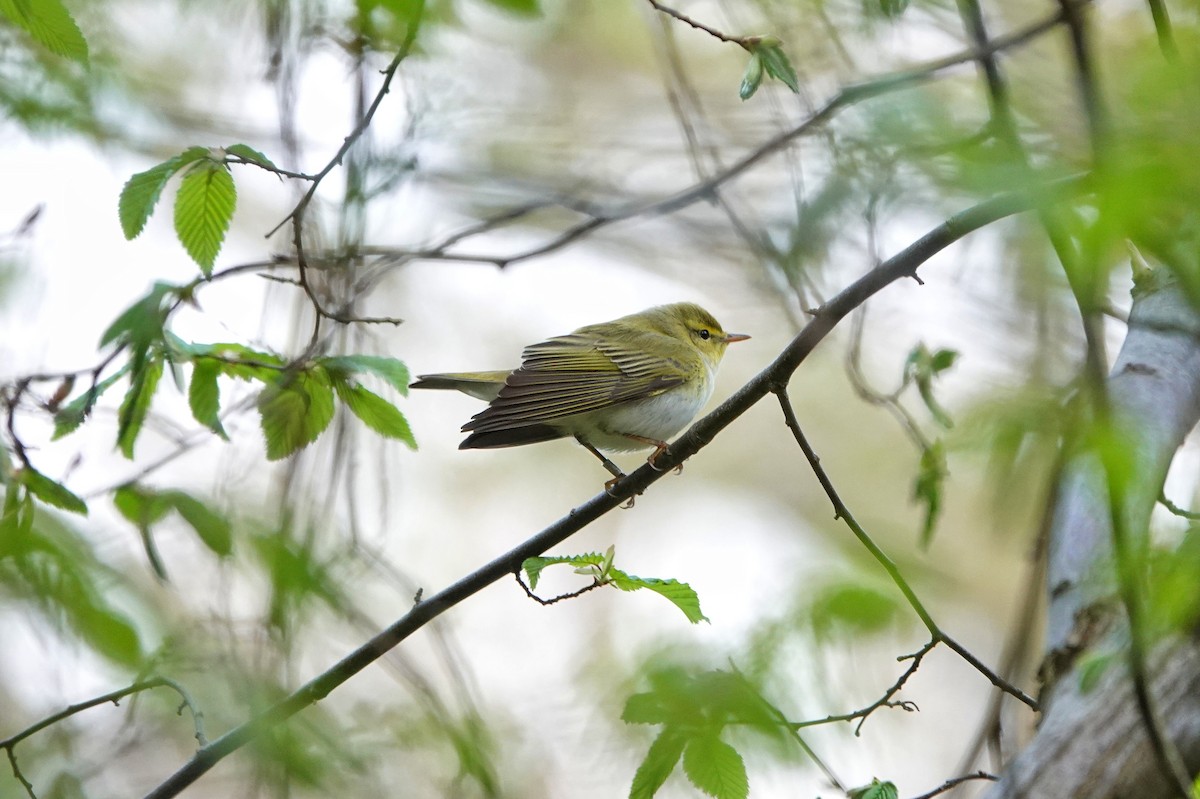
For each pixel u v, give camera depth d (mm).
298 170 10180
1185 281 3918
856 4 9031
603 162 14586
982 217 5121
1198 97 3719
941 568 18984
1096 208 4219
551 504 21938
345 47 9758
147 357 7965
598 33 16484
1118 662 6203
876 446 21172
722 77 16844
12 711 11211
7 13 7660
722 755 7074
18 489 7762
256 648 8555
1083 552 7145
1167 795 5785
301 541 8883
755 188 11594
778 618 11008
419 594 8602
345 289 9781
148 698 10102
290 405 8453
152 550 8203
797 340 8078
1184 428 7086
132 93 13000
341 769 8859
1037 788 5969
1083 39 4465
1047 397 4984
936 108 5430
